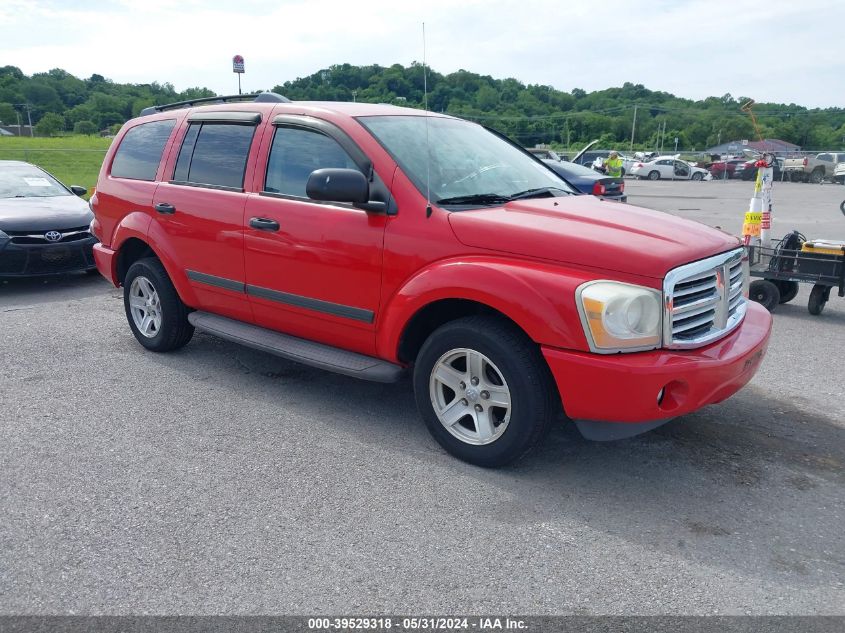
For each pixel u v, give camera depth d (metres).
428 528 3.16
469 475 3.66
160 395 4.76
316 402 4.66
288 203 4.33
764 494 3.50
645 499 3.43
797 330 6.61
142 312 5.73
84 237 8.34
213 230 4.77
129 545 3.01
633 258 3.25
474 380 3.66
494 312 3.70
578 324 3.23
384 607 2.63
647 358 3.22
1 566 2.87
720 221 15.80
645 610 2.63
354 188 3.74
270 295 4.52
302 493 3.46
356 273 4.00
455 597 2.69
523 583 2.78
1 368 5.29
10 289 8.25
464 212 3.73
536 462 3.81
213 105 5.18
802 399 4.79
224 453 3.90
